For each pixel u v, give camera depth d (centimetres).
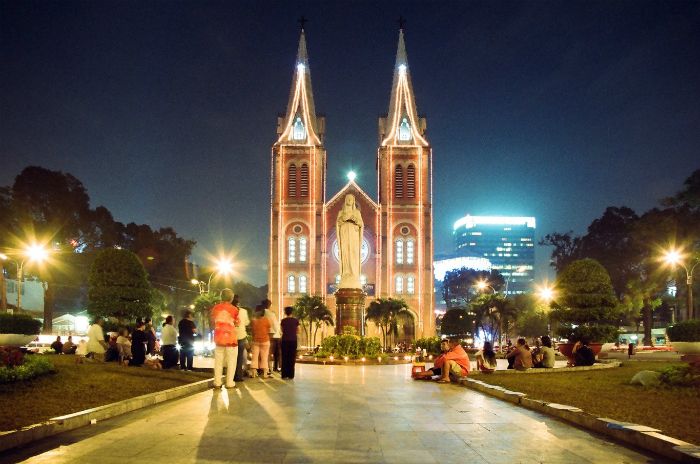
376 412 1422
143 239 8656
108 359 2564
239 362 2138
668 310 10825
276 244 10275
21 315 2655
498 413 1423
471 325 8006
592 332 3300
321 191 10488
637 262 8431
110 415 1311
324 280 10212
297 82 10744
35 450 977
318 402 1593
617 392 1722
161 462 902
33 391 1526
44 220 6688
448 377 2278
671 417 1263
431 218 10375
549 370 2553
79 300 8856
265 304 2542
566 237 9931
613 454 983
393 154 10525
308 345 8988
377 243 10306
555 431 1182
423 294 10188
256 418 1306
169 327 2472
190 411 1406
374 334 9712
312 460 921
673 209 7056
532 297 10394
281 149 10456
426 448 1016
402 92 10769
